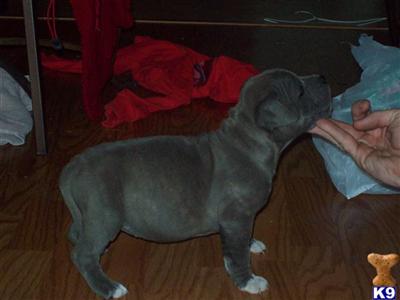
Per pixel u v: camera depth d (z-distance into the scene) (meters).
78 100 2.56
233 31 3.38
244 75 2.61
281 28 3.44
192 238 1.81
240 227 1.57
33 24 2.05
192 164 1.55
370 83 2.17
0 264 1.68
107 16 2.36
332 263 1.73
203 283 1.65
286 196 2.01
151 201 1.53
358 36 3.36
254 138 1.55
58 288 1.61
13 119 2.27
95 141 2.27
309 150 2.27
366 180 1.98
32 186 2.00
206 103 2.58
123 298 1.58
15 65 2.82
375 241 1.82
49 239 1.78
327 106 1.57
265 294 1.61
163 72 2.62
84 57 2.22
